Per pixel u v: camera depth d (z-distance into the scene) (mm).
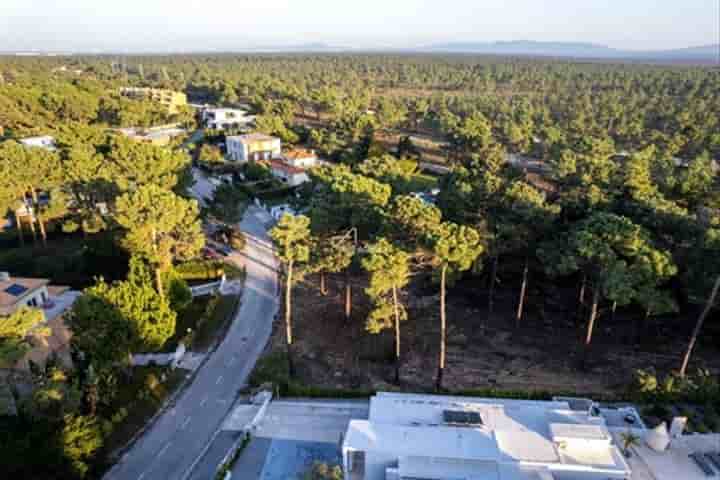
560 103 161500
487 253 42469
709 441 30109
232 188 70375
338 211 46344
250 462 30516
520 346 41812
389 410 30891
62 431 27156
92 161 64938
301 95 164750
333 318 47250
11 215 69312
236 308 49531
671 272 34969
